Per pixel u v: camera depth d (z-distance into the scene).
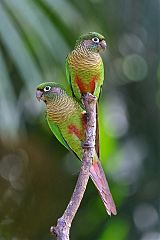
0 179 12.66
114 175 13.54
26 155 12.73
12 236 12.90
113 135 13.46
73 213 5.75
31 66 8.68
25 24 8.71
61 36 9.26
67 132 7.46
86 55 7.41
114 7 12.06
